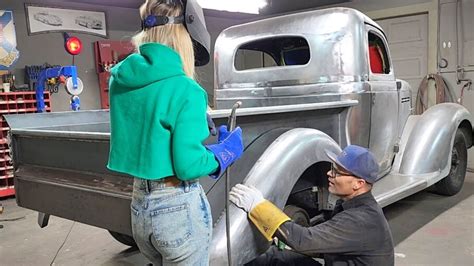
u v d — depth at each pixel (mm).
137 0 6852
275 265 2035
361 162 1797
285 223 1773
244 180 1943
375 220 1767
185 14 1384
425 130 3787
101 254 3375
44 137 2111
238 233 1779
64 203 2047
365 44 3025
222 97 3566
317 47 3035
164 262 1409
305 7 7875
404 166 3670
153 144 1283
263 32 3314
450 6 6273
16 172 2352
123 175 1751
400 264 2896
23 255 3395
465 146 4629
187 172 1271
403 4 6738
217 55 3580
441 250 3125
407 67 6875
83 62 6777
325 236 1728
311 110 2447
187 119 1269
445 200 4477
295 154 2053
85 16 6746
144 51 1320
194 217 1363
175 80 1296
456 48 6281
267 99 3295
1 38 5625
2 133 5301
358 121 2922
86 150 1902
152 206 1336
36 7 6223
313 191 2553
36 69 6043
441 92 6367
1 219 4434
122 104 1363
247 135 2029
